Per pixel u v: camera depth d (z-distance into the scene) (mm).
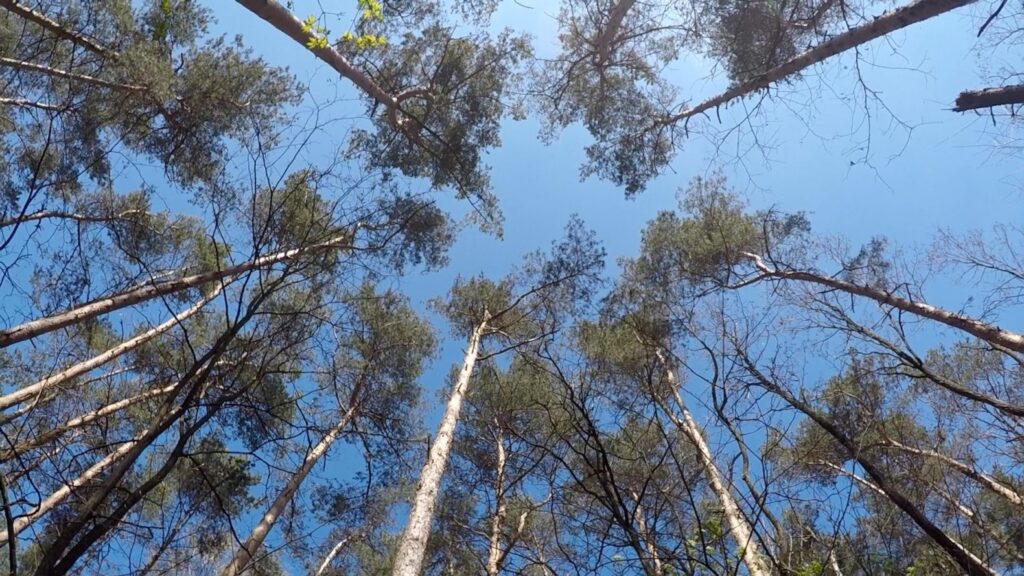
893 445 4379
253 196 3482
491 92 11484
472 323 12492
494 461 10562
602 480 3258
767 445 3693
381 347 12070
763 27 9266
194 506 3291
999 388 5367
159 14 10164
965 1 6637
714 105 11141
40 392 3477
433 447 8242
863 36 7594
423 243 11461
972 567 3467
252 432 6035
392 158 11359
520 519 7359
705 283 11969
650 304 7090
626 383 8164
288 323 3828
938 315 8422
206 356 3100
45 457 3281
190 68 9758
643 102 12305
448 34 10977
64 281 4242
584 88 12578
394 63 11109
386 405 12266
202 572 3787
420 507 7094
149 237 9984
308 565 5531
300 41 8781
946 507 3906
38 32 10055
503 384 10836
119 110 8344
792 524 3658
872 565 3564
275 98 10320
